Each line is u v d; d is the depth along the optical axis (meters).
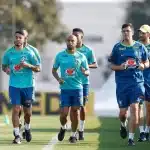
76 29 40.69
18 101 36.34
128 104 35.50
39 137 40.81
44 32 135.12
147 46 37.50
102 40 190.75
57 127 50.72
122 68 34.75
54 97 74.06
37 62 36.72
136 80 35.00
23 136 38.88
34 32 133.25
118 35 191.75
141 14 166.25
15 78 36.41
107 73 178.62
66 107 36.44
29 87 36.56
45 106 74.12
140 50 35.22
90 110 74.44
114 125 53.16
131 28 35.25
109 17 193.00
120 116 35.69
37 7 133.50
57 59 36.44
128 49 35.09
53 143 36.91
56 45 179.25
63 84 36.41
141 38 37.53
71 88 36.31
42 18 134.62
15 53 36.50
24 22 130.50
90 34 192.50
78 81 36.44
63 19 193.25
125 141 38.34
